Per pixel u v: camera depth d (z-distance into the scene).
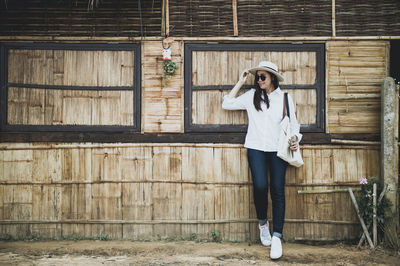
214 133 4.16
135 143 4.14
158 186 4.14
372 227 3.90
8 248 3.79
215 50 4.16
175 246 3.88
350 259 3.57
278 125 3.79
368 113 4.12
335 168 4.11
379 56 4.12
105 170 4.14
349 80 4.12
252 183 4.12
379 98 4.10
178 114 4.15
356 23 4.14
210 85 4.15
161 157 4.15
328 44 4.13
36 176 4.13
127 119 4.16
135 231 4.13
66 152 4.14
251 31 4.14
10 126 4.12
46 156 4.14
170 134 4.16
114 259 3.50
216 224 4.13
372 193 3.85
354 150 4.11
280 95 3.81
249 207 4.12
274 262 3.49
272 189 3.81
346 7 4.14
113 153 4.14
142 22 4.16
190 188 4.14
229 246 3.92
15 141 4.12
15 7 4.12
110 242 4.02
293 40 4.12
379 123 4.11
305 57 4.15
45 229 4.12
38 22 4.12
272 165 3.79
